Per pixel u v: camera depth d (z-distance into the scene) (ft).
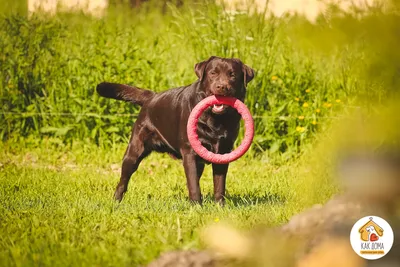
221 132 31.91
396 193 9.75
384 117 9.83
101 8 63.98
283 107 49.98
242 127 49.65
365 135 10.00
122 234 22.75
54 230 22.58
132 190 35.47
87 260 18.62
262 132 49.73
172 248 19.53
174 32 58.80
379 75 10.00
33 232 23.08
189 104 32.22
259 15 53.93
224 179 31.76
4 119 51.49
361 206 10.00
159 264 12.76
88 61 52.29
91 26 56.85
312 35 10.30
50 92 52.54
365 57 10.18
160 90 51.75
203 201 31.63
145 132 34.06
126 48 54.19
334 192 10.78
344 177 10.07
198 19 56.03
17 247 20.35
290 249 10.19
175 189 36.63
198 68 32.37
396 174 9.73
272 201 30.91
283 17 53.42
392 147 9.80
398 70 9.90
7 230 23.73
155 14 64.95
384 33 9.82
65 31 55.36
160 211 28.40
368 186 9.85
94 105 51.11
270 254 10.23
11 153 48.75
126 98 35.17
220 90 30.99
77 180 38.60
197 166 31.94
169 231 22.44
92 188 36.24
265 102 50.96
